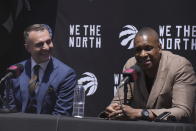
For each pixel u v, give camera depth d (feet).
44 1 27.43
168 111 18.60
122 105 17.97
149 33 19.52
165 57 20.33
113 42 26.35
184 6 25.41
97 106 26.63
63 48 26.89
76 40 26.76
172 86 20.16
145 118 17.78
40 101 21.75
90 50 26.63
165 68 20.11
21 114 17.53
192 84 20.20
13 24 28.02
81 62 26.71
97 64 26.58
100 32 26.45
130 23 26.11
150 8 25.82
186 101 19.61
